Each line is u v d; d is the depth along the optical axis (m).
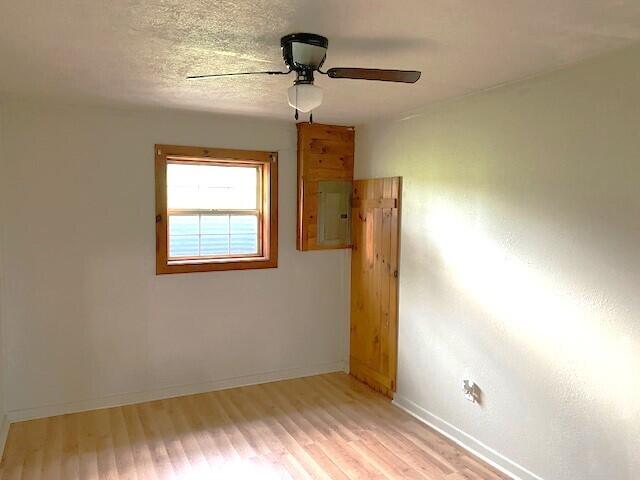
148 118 3.93
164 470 3.02
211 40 2.25
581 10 1.88
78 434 3.46
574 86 2.56
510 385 2.99
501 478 2.96
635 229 2.30
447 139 3.44
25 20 2.01
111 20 2.01
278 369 4.59
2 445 3.25
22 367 3.65
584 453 2.58
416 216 3.77
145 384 4.06
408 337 3.91
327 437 3.48
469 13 1.92
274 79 2.91
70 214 3.73
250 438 3.45
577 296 2.58
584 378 2.56
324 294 4.76
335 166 4.54
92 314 3.84
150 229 3.99
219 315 4.30
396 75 2.17
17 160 3.55
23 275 3.61
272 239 4.46
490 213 3.09
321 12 1.92
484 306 3.16
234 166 4.41
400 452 3.27
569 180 2.60
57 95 3.35
